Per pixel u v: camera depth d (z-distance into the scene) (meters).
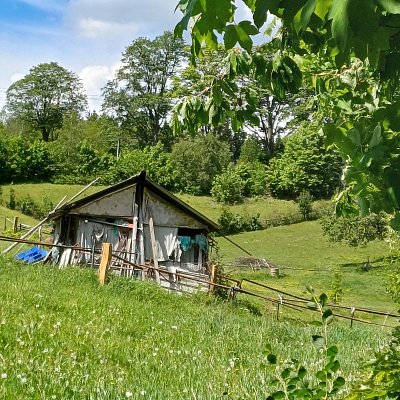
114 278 18.86
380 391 3.01
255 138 94.56
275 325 15.35
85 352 9.37
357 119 3.20
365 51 1.87
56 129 108.12
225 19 2.04
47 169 79.81
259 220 64.88
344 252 51.78
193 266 29.36
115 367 8.81
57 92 107.81
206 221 29.42
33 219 59.19
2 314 10.85
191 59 2.48
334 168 77.38
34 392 6.57
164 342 11.45
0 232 46.28
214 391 7.28
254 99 4.40
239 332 13.98
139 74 100.12
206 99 4.23
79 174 80.94
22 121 107.00
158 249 28.39
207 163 80.50
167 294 19.12
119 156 89.94
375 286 39.06
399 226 2.59
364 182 2.61
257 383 7.46
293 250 53.94
